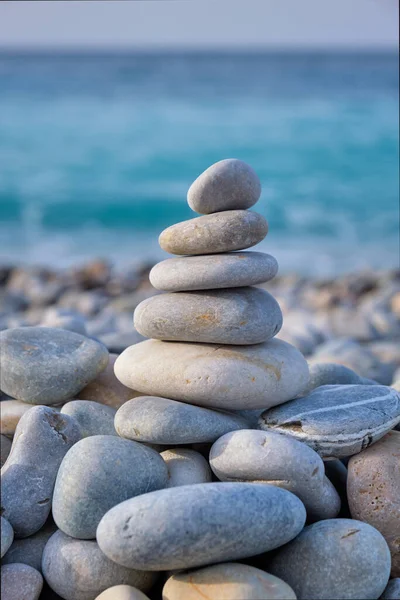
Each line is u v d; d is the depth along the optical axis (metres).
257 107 21.66
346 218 11.67
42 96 23.95
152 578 1.75
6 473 1.84
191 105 22.23
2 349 2.34
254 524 1.54
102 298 6.95
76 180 14.03
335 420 1.96
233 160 2.12
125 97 23.97
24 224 11.47
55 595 1.78
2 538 1.66
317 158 15.52
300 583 1.64
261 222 2.06
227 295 2.06
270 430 2.02
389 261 9.27
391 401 2.09
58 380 2.29
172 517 1.50
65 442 1.93
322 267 8.99
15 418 2.30
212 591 1.54
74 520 1.72
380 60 39.72
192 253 2.10
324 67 35.22
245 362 2.00
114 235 10.91
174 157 15.74
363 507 1.88
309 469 1.75
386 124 18.31
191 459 1.95
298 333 4.48
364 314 5.71
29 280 7.76
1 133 17.86
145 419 1.87
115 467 1.75
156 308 2.09
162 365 2.02
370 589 1.62
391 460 1.92
